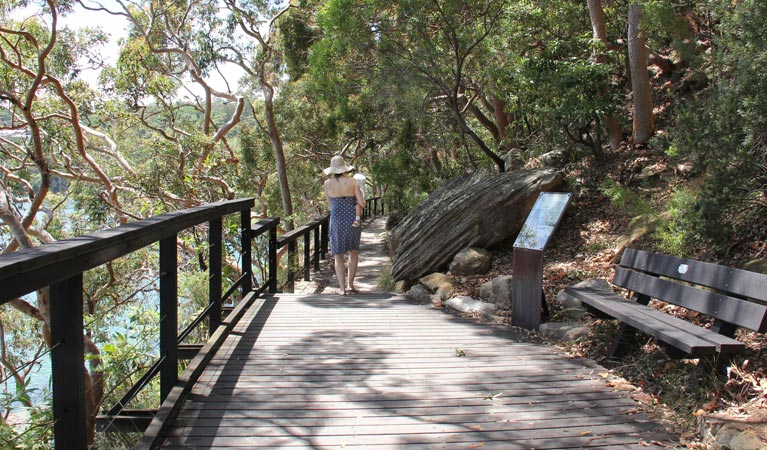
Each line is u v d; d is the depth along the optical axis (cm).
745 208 533
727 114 515
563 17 1181
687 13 1025
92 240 248
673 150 690
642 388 402
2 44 1509
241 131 2719
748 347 396
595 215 806
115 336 520
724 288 382
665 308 512
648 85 930
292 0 1872
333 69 1198
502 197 780
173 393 367
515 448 317
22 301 1216
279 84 2497
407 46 1044
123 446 427
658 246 632
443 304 676
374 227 2133
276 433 337
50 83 1530
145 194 1434
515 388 408
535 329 552
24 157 1659
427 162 1811
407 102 1180
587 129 937
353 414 364
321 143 2731
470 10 1008
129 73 1791
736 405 341
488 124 1600
